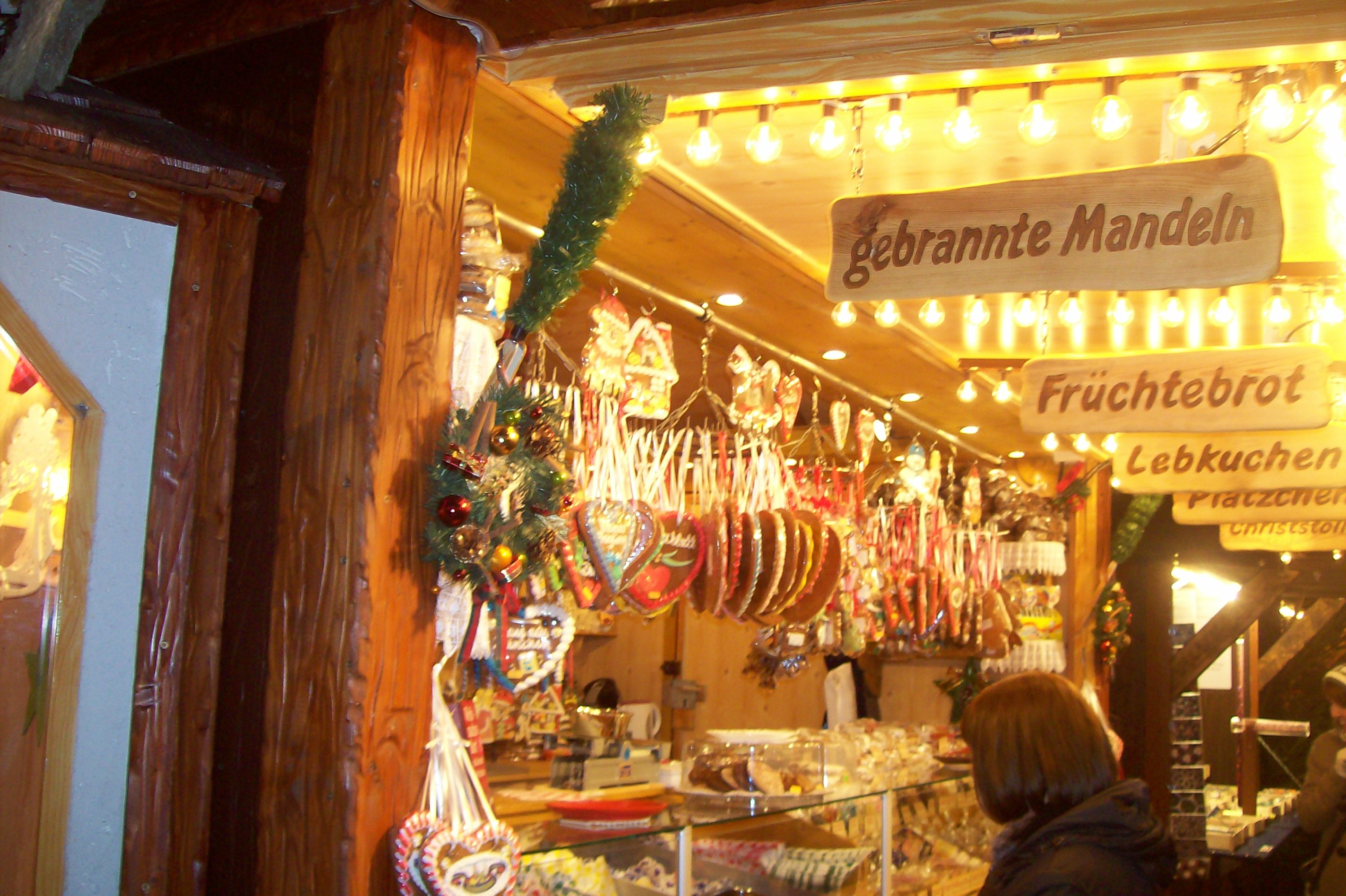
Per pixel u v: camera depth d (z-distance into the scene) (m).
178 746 1.62
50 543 1.56
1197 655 7.10
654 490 2.51
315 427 1.57
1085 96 2.05
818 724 6.20
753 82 1.66
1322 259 2.96
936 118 2.20
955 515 4.80
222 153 1.70
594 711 3.00
